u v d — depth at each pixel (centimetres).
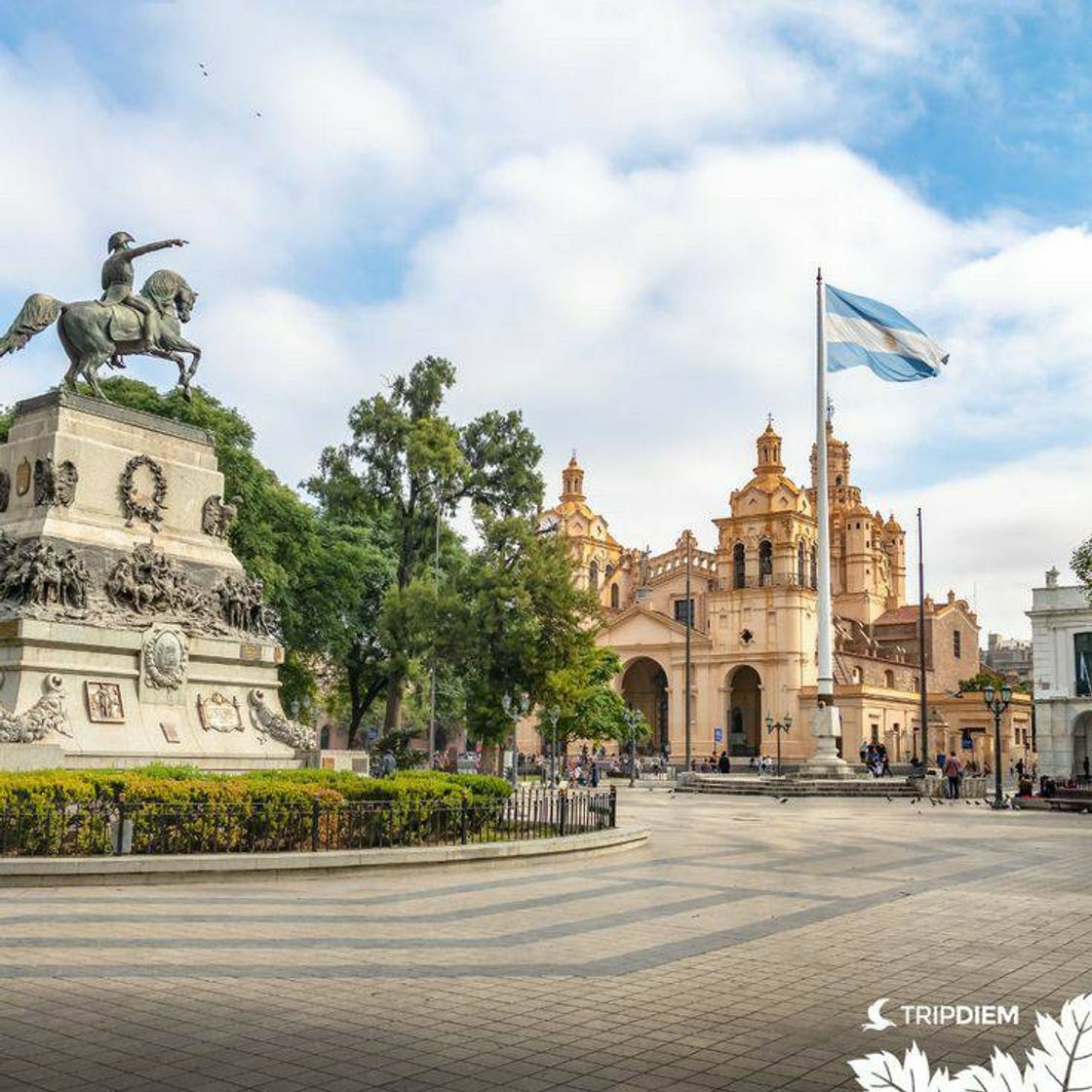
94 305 2403
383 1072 677
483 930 1172
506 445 5172
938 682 9956
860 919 1291
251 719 2405
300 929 1148
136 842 1499
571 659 4528
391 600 4569
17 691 2005
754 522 8531
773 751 8144
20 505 2242
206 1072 670
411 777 2120
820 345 5200
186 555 2411
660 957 1045
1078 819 3344
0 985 876
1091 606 5684
